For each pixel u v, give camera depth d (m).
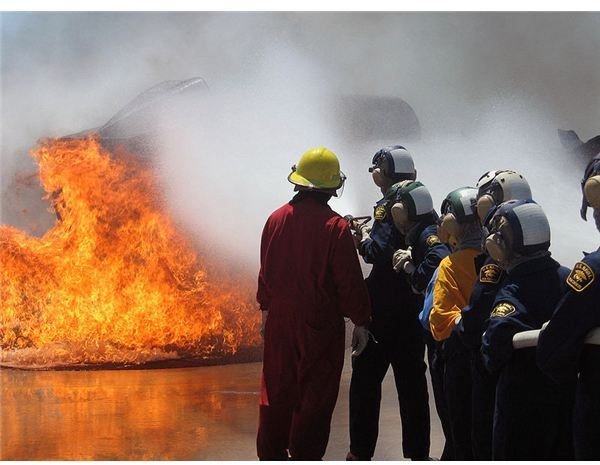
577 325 4.63
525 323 5.00
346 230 6.30
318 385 6.32
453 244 6.09
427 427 6.88
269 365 6.38
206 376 9.90
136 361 10.55
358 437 6.84
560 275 5.12
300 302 6.30
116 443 7.14
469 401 5.91
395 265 6.72
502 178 5.84
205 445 7.08
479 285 5.38
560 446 5.09
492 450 5.27
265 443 6.39
